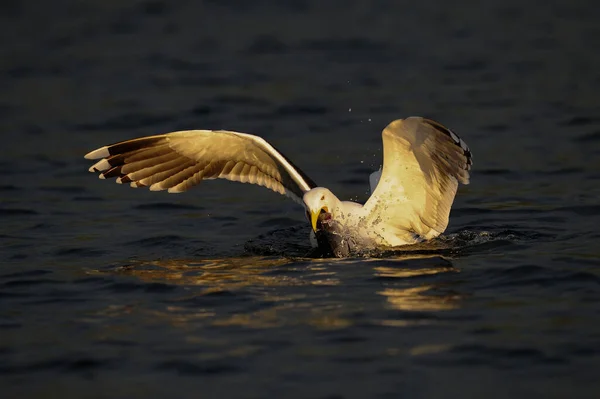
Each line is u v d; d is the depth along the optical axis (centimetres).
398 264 1255
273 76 2703
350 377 903
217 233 1493
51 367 948
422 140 1275
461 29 3225
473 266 1231
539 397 854
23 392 895
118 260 1329
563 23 3256
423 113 2267
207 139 1395
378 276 1200
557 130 2094
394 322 1034
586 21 3275
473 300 1098
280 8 3656
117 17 3556
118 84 2664
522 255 1273
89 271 1269
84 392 891
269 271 1242
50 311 1103
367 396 864
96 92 2580
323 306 1091
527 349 954
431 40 3081
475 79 2589
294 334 1009
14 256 1358
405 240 1380
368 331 1012
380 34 3184
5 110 2411
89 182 1844
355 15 3503
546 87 2477
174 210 1656
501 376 898
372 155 1975
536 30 3172
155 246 1412
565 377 891
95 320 1069
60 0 3862
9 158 2011
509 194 1666
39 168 1941
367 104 2381
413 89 2508
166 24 3434
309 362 938
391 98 2425
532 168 1827
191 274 1240
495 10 3516
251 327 1032
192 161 1435
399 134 1266
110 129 2241
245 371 923
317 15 3509
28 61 2934
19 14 3647
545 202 1602
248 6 3709
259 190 1797
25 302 1138
